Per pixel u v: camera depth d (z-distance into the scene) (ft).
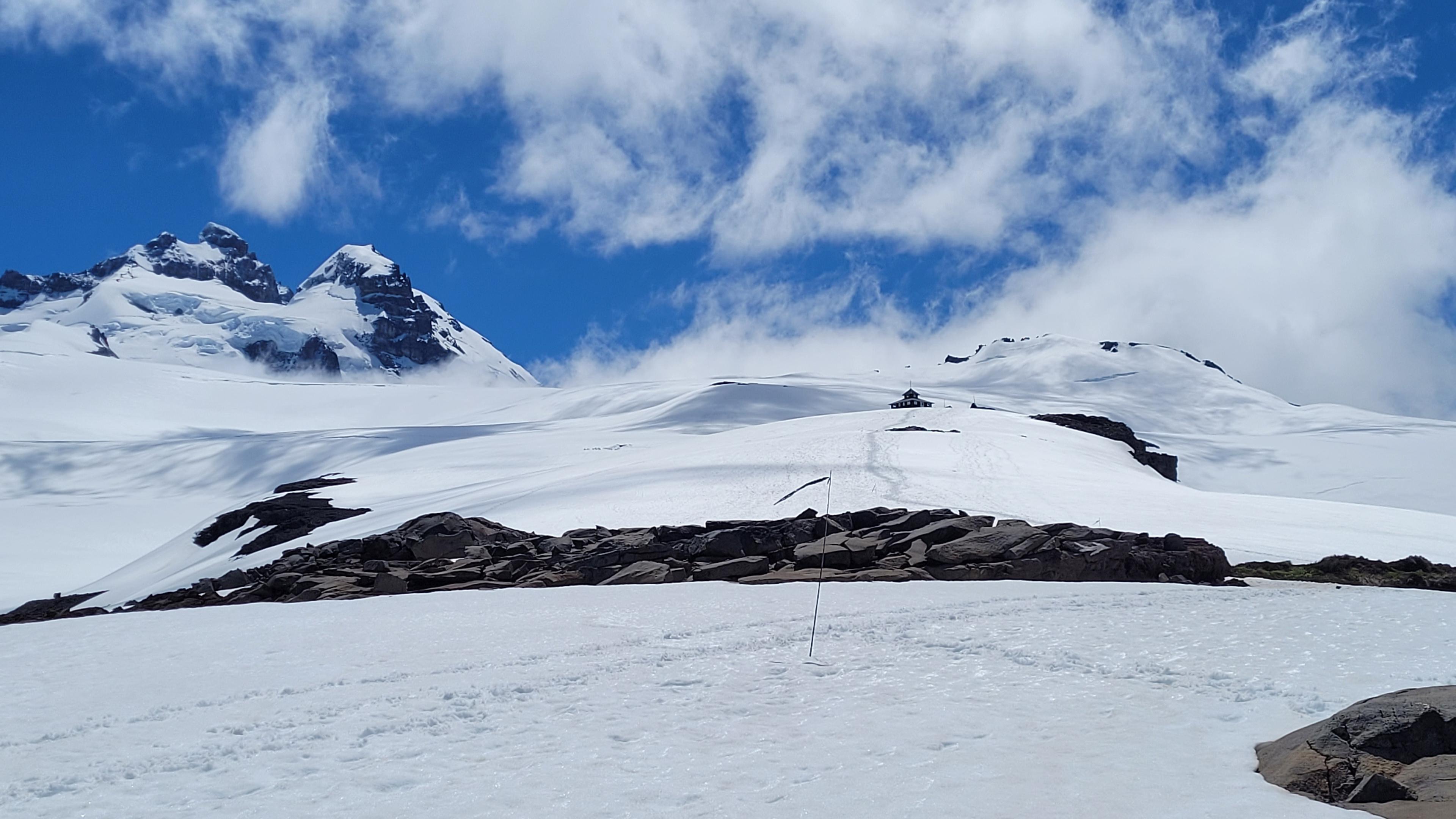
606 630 54.49
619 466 210.38
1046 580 76.64
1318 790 27.20
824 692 40.11
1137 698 38.04
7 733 37.63
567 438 467.52
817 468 163.84
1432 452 611.47
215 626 62.69
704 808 28.07
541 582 82.69
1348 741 28.91
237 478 458.50
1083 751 31.63
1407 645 45.98
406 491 273.95
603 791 29.63
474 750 33.73
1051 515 120.37
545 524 140.77
